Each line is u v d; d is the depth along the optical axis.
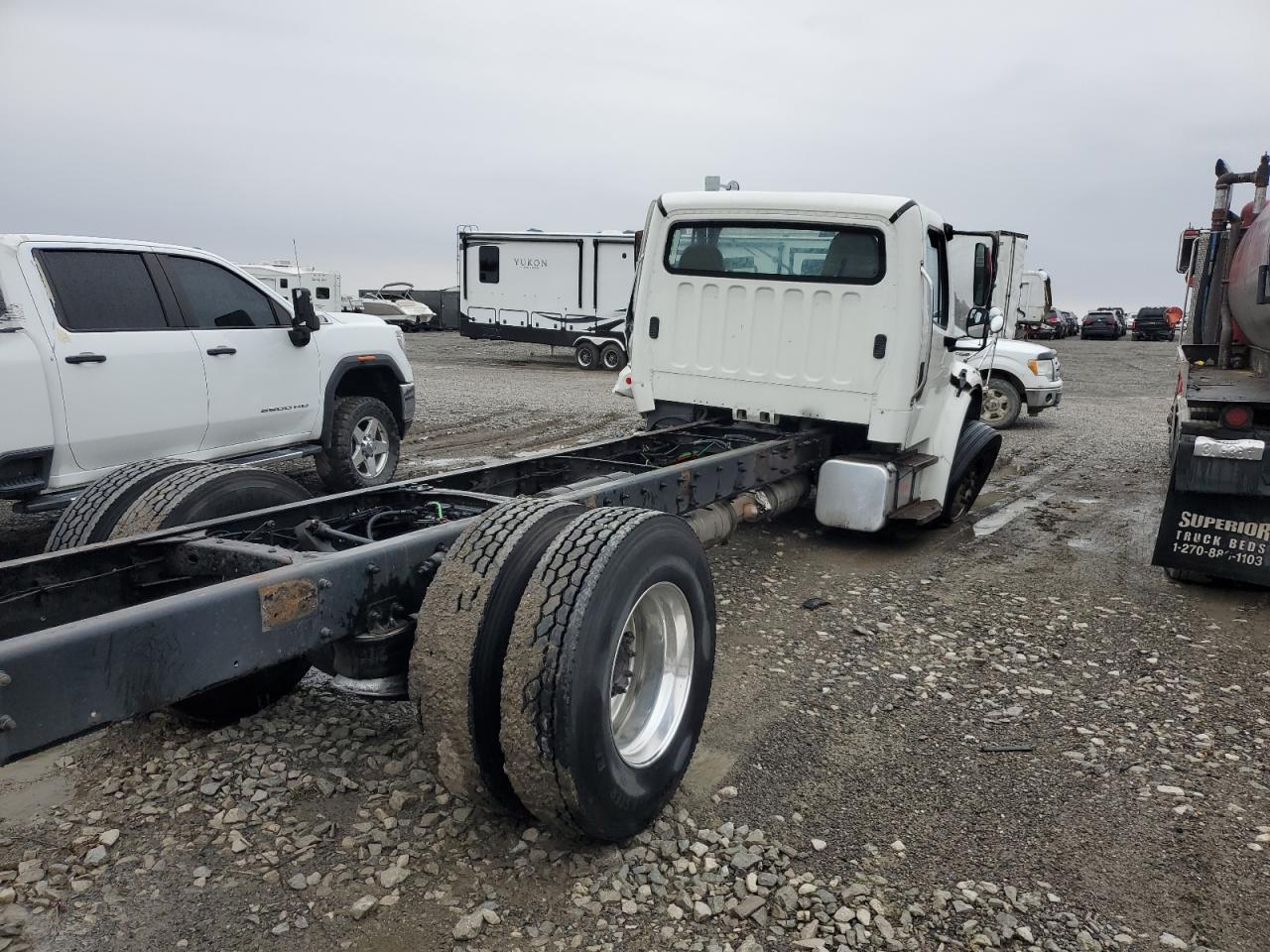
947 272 6.10
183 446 6.00
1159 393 18.88
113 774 3.10
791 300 5.73
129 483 3.40
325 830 2.79
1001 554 6.30
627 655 2.85
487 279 22.56
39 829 2.79
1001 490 8.75
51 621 2.66
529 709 2.38
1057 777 3.28
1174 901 2.62
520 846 2.74
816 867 2.72
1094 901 2.60
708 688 3.12
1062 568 5.98
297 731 3.42
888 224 5.35
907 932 2.45
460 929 2.39
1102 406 16.31
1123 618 5.01
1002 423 12.98
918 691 4.00
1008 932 2.45
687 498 4.32
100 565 2.79
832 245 5.57
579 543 2.54
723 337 6.00
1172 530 5.29
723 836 2.85
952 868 2.74
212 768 3.14
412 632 2.82
